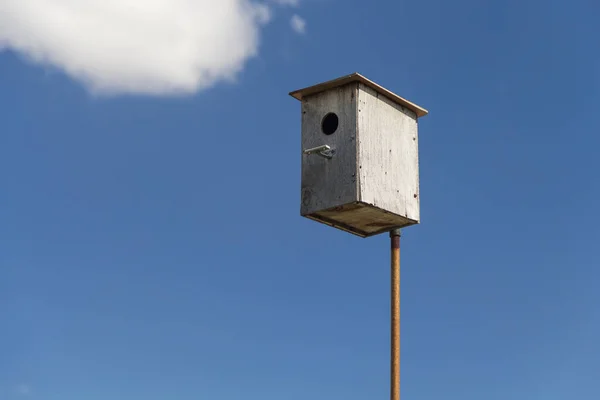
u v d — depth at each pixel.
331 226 5.77
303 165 5.67
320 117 5.67
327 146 5.45
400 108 5.87
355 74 5.44
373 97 5.62
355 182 5.36
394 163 5.68
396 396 4.82
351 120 5.49
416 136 5.97
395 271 5.14
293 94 5.80
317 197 5.53
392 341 4.94
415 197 5.80
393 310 5.02
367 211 5.50
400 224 5.81
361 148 5.43
